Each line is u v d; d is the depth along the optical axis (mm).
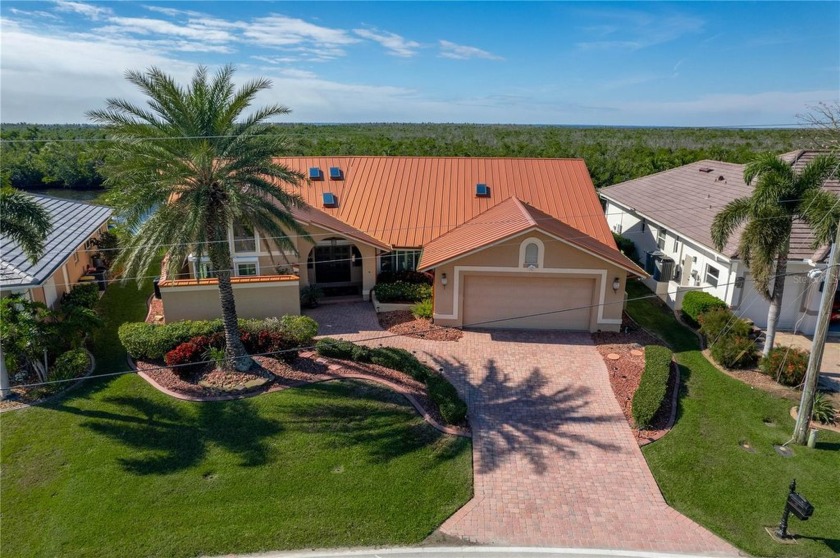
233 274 24500
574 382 18047
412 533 11938
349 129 129125
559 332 22094
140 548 11398
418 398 16906
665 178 35250
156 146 15945
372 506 12633
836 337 20984
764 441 14961
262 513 12352
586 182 28766
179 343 19000
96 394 16938
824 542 11695
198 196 16031
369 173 29375
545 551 11555
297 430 15320
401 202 27719
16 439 14781
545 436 15250
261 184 16703
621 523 12289
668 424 15773
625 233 34094
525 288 21844
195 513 12320
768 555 11406
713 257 22266
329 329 22250
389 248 25000
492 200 27734
